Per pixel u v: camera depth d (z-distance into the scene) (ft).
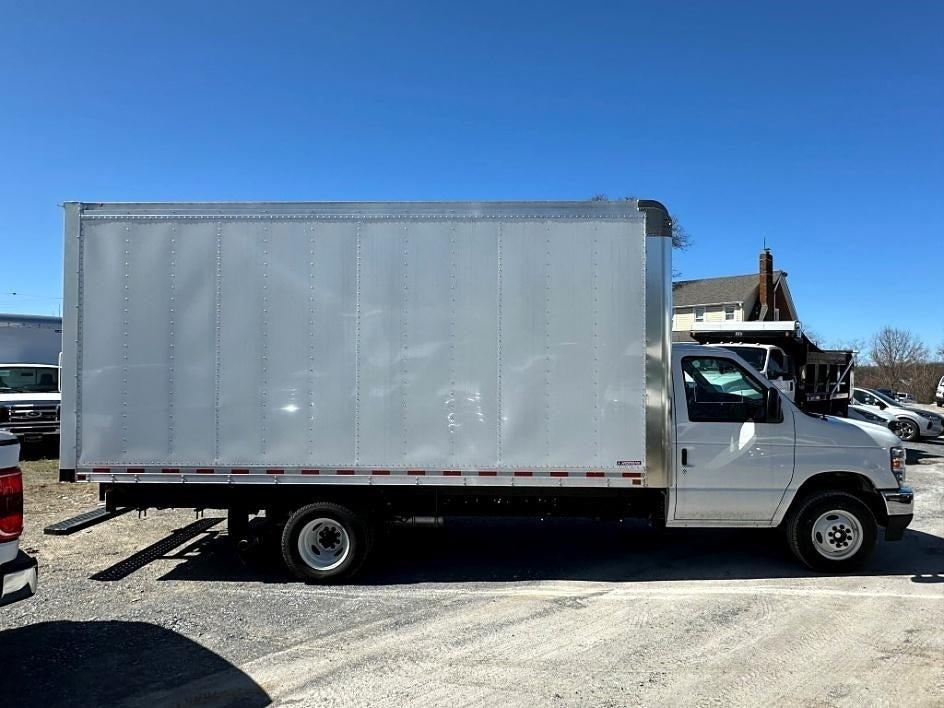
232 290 18.81
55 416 43.29
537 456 18.63
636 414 18.65
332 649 14.57
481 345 18.66
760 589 18.45
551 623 16.02
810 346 41.68
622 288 18.63
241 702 12.24
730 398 19.79
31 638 15.23
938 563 20.90
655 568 20.53
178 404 18.81
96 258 18.81
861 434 19.70
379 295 18.72
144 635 15.38
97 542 23.57
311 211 18.78
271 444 18.75
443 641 14.97
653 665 13.66
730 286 144.36
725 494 19.52
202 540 23.88
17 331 48.44
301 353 18.75
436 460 18.66
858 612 16.60
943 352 153.38
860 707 11.90
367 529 19.17
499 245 18.66
